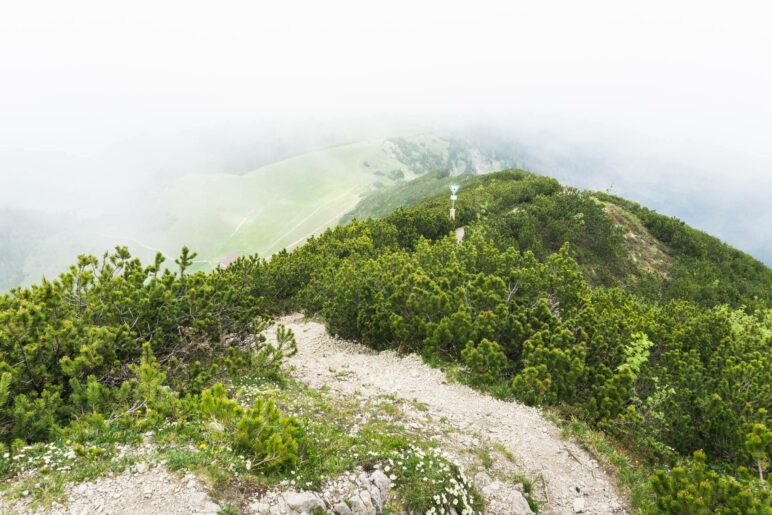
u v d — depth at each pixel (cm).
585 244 4050
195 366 1007
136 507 575
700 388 1148
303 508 635
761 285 4341
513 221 3831
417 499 723
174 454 668
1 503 555
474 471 842
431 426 994
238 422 719
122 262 1283
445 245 2261
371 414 1027
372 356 1549
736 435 1002
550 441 998
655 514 760
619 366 1245
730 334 1692
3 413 725
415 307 1503
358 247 2864
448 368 1323
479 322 1366
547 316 1439
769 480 762
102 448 669
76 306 1055
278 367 1222
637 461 995
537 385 1155
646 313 1995
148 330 1088
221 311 1316
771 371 1242
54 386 806
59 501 569
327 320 1792
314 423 897
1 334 817
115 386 921
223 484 631
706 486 694
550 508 816
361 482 710
